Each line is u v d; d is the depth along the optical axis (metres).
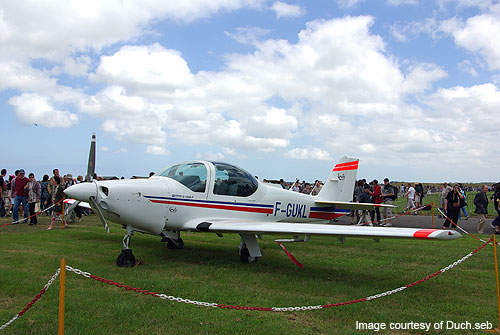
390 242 9.01
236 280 5.05
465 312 3.96
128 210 5.71
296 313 3.81
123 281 4.71
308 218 8.62
